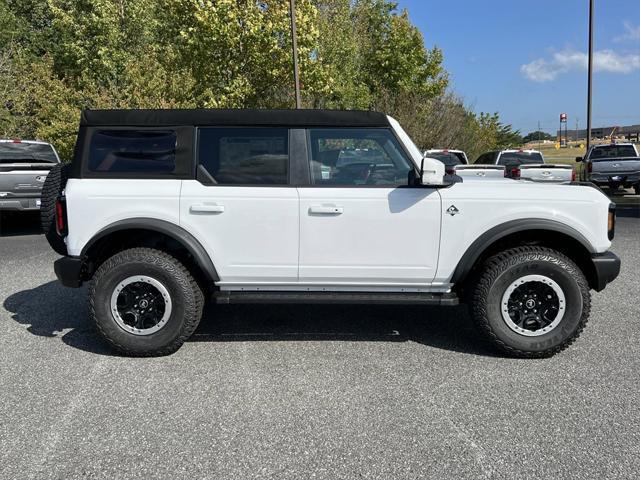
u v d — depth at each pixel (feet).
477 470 8.55
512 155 53.67
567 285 12.82
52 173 14.66
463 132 88.12
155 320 13.35
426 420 10.14
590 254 13.23
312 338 14.76
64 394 11.34
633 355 13.25
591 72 56.39
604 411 10.41
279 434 9.69
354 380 11.98
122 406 10.80
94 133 13.37
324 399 11.05
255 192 13.08
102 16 67.31
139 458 8.96
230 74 62.28
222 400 11.04
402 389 11.50
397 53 94.43
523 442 9.34
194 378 12.13
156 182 13.20
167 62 64.59
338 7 82.38
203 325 15.90
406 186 13.15
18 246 30.07
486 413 10.40
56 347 14.12
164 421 10.19
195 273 14.08
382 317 16.69
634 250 26.21
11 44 71.31
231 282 13.52
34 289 20.07
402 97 84.99
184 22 61.11
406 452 9.07
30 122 63.36
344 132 13.34
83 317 16.70
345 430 9.81
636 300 17.85
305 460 8.86
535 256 12.82
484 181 14.11
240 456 8.99
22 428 9.94
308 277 13.42
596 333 14.84
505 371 12.41
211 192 13.07
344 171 13.39
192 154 13.24
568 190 13.23
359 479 8.34
